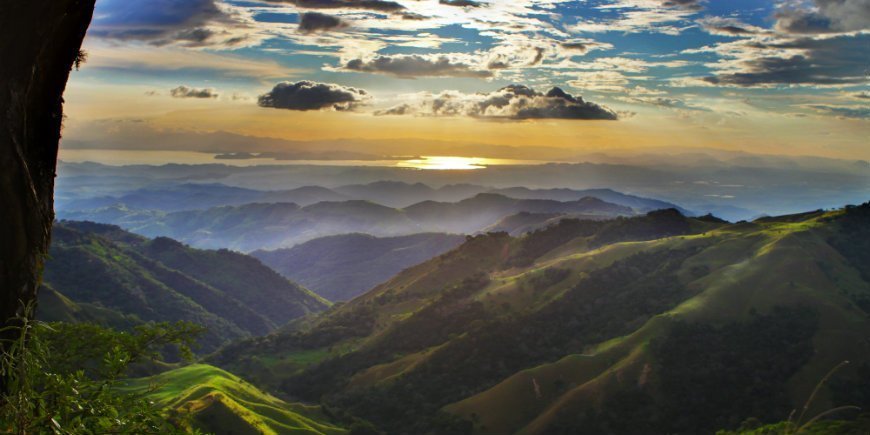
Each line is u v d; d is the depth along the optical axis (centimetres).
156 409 934
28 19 1043
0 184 1024
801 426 1094
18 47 1042
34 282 1071
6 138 1031
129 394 959
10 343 1019
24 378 827
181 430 950
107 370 956
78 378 881
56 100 1191
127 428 882
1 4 1020
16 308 1031
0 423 795
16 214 1042
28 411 809
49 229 1151
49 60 1153
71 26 1166
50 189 1179
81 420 855
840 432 8869
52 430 813
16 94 1046
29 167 1123
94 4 1190
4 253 1026
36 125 1153
